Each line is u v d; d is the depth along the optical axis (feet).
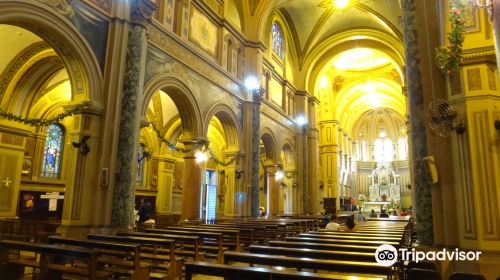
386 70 99.04
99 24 30.53
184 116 42.55
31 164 50.24
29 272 22.48
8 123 43.32
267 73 64.44
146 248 25.75
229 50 51.88
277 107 67.36
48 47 41.29
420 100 26.94
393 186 131.54
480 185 20.81
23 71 43.04
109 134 30.01
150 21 33.94
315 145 80.89
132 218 30.45
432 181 23.45
